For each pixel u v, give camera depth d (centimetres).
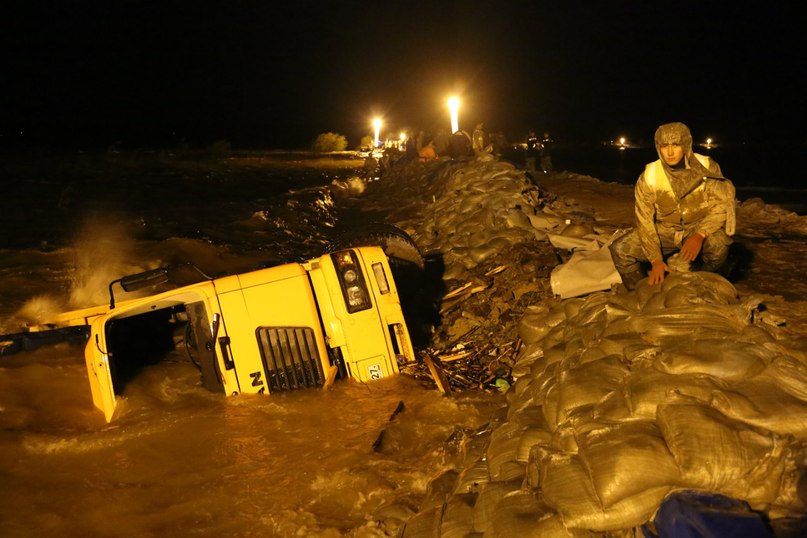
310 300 577
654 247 507
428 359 610
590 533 287
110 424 550
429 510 369
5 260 1088
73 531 410
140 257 1132
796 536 249
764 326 415
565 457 316
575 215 1041
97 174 2411
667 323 392
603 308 489
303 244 1357
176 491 452
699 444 283
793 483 272
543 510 303
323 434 514
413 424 525
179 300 579
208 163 3170
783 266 760
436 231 1102
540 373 484
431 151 2266
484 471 381
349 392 571
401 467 463
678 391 312
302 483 453
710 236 511
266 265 747
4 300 898
